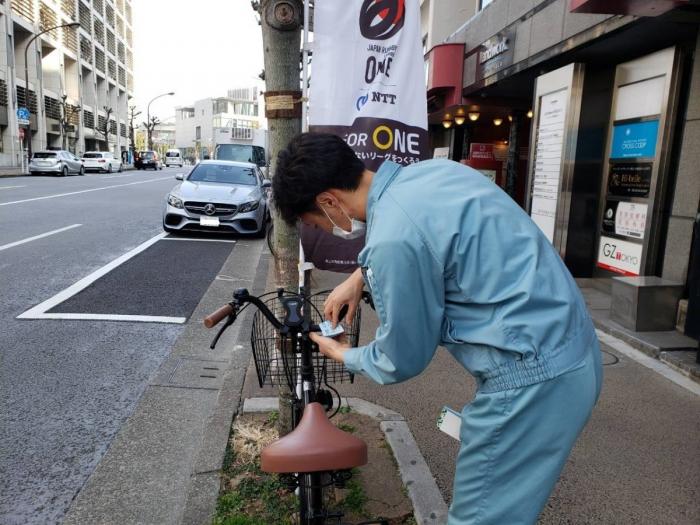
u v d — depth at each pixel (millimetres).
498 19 8648
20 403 3545
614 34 5551
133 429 3268
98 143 58500
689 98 5086
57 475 2818
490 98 10492
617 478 2850
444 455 2988
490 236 1414
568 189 6824
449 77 10391
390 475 2781
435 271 1414
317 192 1600
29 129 35062
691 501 2678
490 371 1445
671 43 5773
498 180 12547
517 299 1391
